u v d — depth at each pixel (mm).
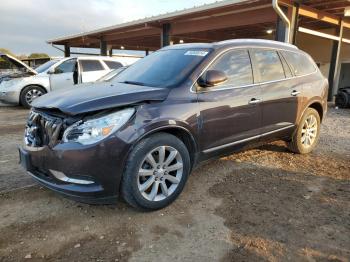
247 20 11062
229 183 4238
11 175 4418
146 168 3338
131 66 4836
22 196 3764
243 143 4312
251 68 4371
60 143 3062
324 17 11453
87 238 2977
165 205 3512
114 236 3014
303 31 10859
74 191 3027
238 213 3459
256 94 4316
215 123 3852
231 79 4102
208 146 3871
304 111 5234
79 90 3699
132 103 3219
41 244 2877
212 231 3111
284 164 5020
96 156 2986
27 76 11047
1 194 3809
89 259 2689
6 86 10969
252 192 3979
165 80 3820
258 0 9336
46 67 11648
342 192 4035
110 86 3848
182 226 3193
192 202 3693
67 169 3023
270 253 2795
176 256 2738
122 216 3367
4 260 2656
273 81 4641
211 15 11750
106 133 3029
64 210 3467
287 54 5031
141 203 3305
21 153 3465
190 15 11898
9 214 3361
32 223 3205
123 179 3184
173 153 3479
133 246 2867
